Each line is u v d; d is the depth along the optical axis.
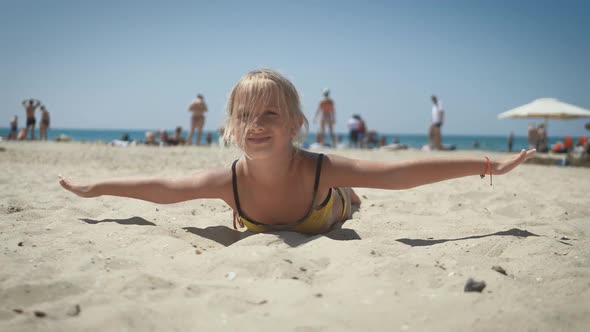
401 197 5.06
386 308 1.85
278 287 2.07
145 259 2.53
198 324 1.72
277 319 1.76
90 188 3.40
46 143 17.22
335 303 1.90
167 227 3.36
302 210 3.04
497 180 7.03
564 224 3.52
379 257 2.46
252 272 2.27
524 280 2.16
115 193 3.35
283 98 2.72
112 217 3.65
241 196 3.04
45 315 1.75
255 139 2.69
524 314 1.75
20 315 1.74
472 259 2.45
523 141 87.00
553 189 5.90
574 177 7.85
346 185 2.96
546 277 2.19
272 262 2.34
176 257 2.56
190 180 3.16
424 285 2.09
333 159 2.94
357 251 2.54
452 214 4.06
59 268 2.33
